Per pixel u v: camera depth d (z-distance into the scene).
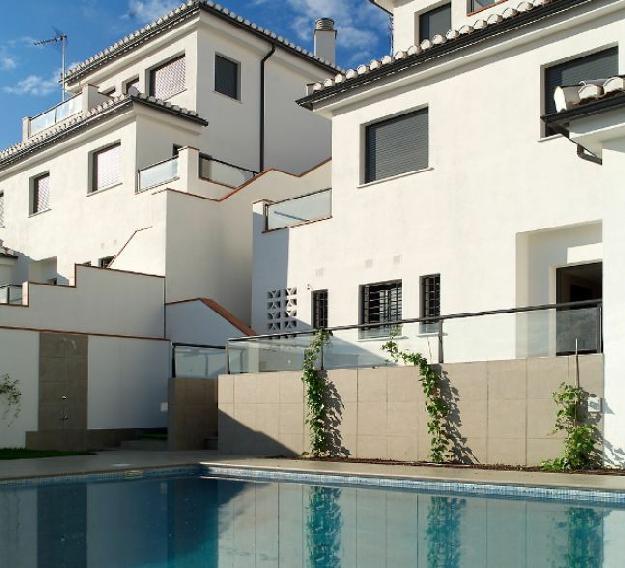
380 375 12.96
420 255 15.93
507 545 7.00
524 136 14.48
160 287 19.48
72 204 24.00
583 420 10.57
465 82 15.51
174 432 16.20
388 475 10.56
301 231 18.39
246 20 24.88
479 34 14.77
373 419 13.01
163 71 25.36
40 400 16.22
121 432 17.55
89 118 22.78
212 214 20.67
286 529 7.93
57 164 24.83
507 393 11.38
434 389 12.17
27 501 9.88
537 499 9.16
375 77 16.72
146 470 12.35
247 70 25.52
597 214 13.36
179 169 20.84
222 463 12.71
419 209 16.06
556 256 14.26
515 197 14.52
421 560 6.57
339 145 17.83
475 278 14.96
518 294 14.38
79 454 15.20
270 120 26.09
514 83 14.72
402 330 12.77
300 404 14.17
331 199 17.91
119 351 17.75
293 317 18.33
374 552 6.89
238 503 9.53
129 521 8.47
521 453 11.15
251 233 21.56
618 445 10.20
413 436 12.42
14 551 7.05
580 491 8.95
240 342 15.50
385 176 17.09
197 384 16.67
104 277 18.45
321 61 27.44
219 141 24.25
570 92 10.73
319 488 10.65
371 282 16.78
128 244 20.75
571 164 13.78
